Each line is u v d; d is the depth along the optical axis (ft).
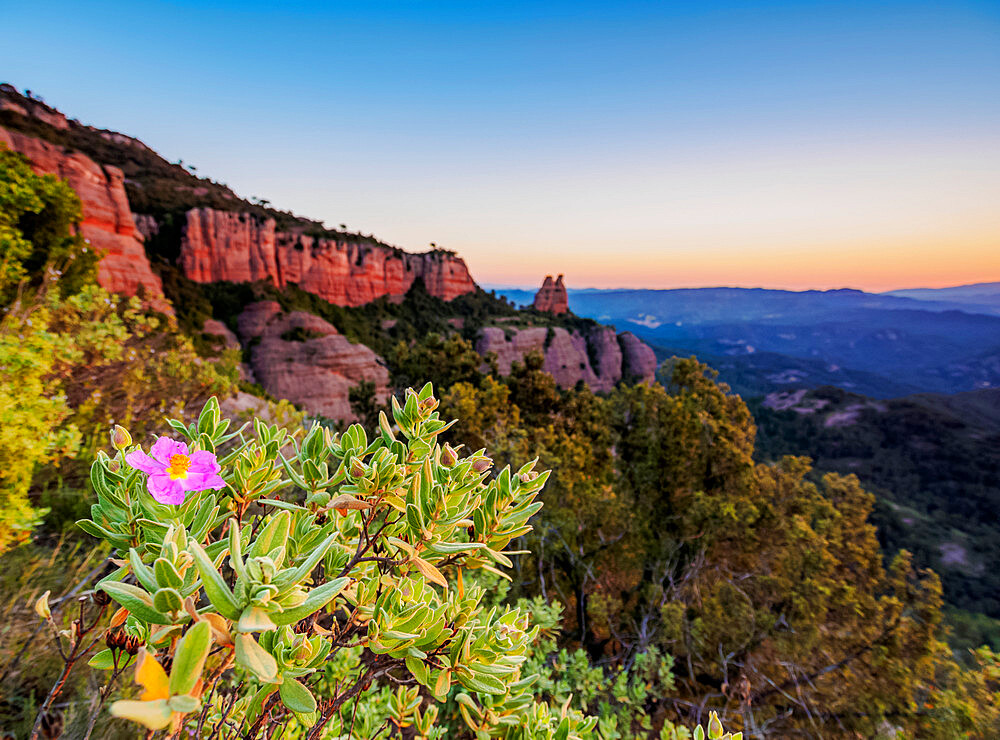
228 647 3.23
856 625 36.22
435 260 406.62
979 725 26.04
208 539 5.39
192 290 249.96
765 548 49.44
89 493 14.08
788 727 31.04
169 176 335.88
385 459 5.21
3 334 14.98
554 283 515.50
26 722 6.63
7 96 280.31
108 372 21.09
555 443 65.62
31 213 28.22
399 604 5.35
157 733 4.80
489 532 5.82
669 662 24.89
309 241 311.88
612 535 45.80
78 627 4.05
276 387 219.61
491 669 5.31
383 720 9.72
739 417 71.67
